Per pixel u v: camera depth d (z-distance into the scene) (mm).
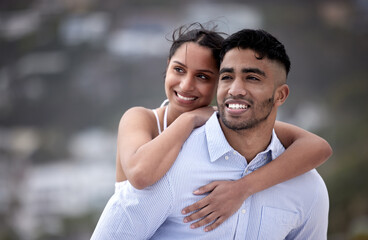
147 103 48250
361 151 25672
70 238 32594
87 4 52312
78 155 43812
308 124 40438
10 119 49469
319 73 47781
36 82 50906
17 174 40625
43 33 52844
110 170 40875
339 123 35531
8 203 36031
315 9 48625
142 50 50281
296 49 48812
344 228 17109
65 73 50156
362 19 48688
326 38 48406
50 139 45844
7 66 52281
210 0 49594
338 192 21406
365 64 48062
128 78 49188
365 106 39469
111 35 51688
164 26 50812
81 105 49031
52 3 54438
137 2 51156
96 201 35688
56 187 37656
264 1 50156
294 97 45438
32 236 32531
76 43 51312
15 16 55094
